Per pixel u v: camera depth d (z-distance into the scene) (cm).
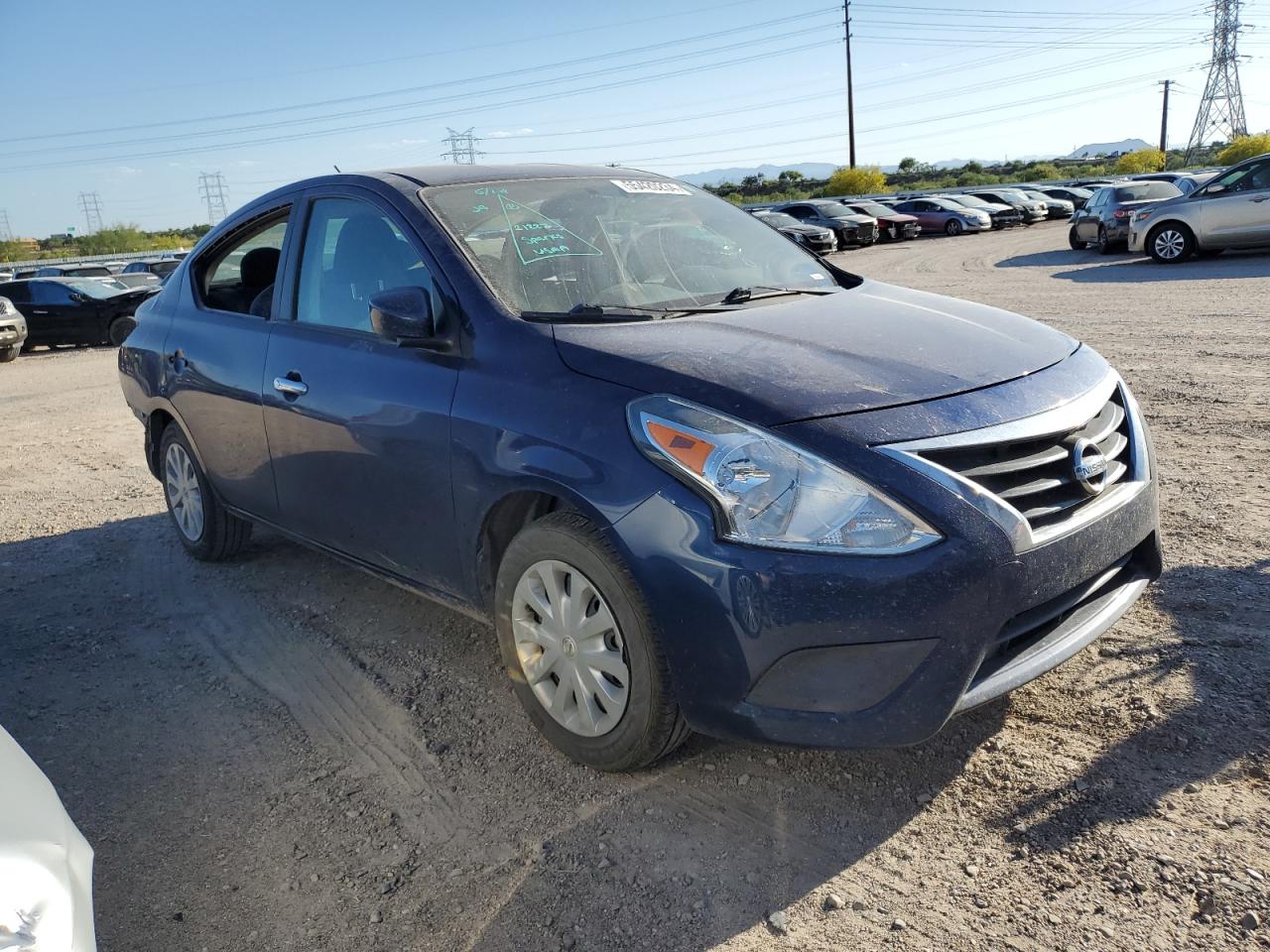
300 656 360
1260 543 381
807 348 264
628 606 242
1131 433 277
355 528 339
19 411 999
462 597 304
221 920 226
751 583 220
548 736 279
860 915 213
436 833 252
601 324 282
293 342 357
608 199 360
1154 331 891
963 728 278
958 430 230
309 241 368
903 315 304
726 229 377
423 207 323
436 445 289
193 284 444
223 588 432
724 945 208
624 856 238
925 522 218
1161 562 278
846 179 5625
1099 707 280
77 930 147
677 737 252
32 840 152
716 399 236
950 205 3266
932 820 242
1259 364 708
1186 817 233
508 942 213
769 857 234
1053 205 3712
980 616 220
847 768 265
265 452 374
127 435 807
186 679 348
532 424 261
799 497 221
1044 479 240
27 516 566
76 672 357
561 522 259
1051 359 277
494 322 284
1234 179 1505
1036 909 210
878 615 216
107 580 452
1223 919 203
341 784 277
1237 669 291
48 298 1748
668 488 232
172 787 281
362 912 226
